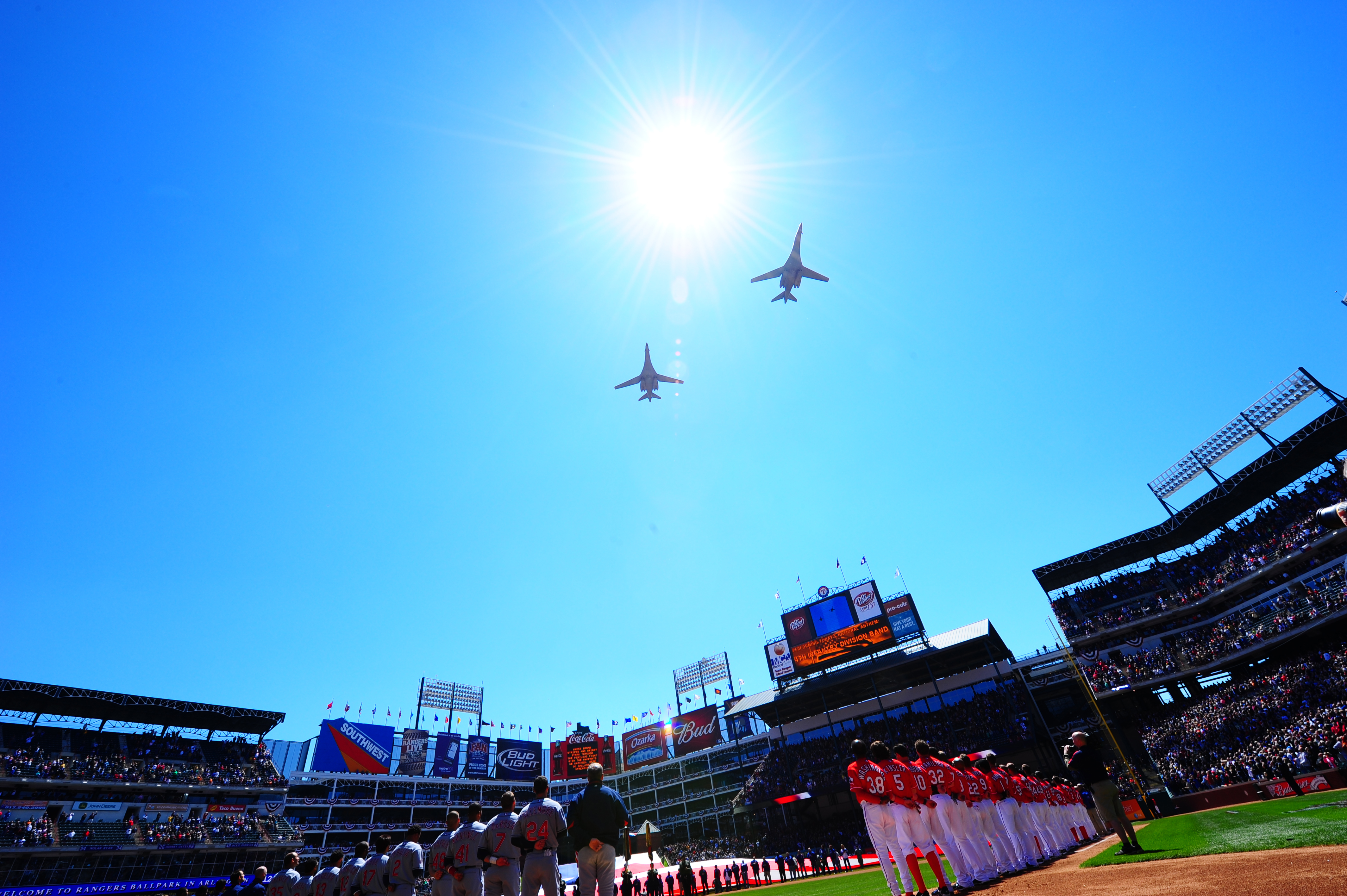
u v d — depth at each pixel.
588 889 8.83
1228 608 48.91
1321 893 4.77
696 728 82.75
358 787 71.88
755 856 55.97
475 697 92.00
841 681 59.84
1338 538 40.16
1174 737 43.06
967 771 11.88
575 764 84.88
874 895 12.09
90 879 46.69
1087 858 12.11
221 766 61.59
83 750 54.69
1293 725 34.44
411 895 11.30
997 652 56.94
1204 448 54.16
